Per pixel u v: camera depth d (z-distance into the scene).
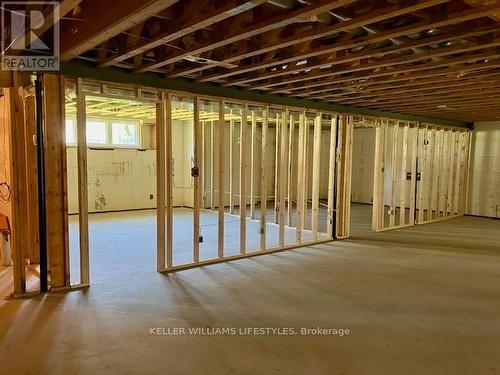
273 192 11.34
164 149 4.52
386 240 6.52
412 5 2.38
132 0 2.43
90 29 2.94
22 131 3.68
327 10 2.45
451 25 2.97
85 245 3.98
